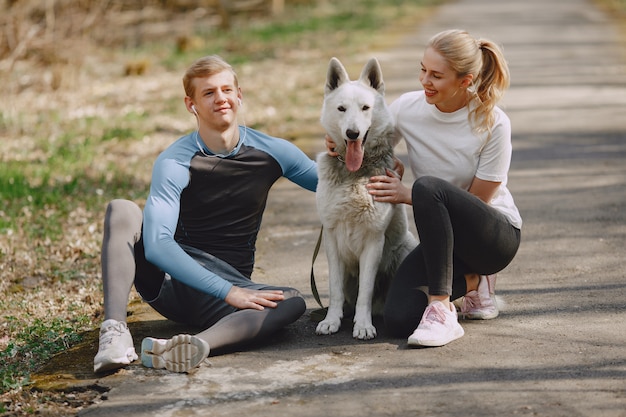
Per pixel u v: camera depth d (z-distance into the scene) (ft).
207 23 58.54
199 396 10.25
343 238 12.44
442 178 12.23
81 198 21.47
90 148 26.58
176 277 11.62
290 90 35.76
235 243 12.74
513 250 12.16
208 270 12.03
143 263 12.29
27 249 17.80
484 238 11.70
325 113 12.37
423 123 12.30
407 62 41.55
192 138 12.44
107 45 48.67
